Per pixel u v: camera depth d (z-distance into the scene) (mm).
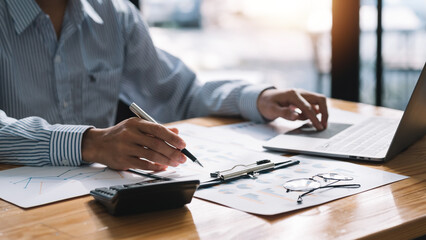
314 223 644
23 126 975
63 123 1446
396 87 1922
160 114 1622
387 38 1867
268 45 6984
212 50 6832
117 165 892
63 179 848
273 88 1325
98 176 865
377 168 883
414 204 705
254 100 1279
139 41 1642
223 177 814
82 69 1475
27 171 904
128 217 680
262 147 1046
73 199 752
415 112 942
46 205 729
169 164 880
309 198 729
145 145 884
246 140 1105
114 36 1578
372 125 1171
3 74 1353
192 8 7070
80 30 1468
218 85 1445
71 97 1463
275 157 948
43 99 1413
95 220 670
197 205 717
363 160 929
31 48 1390
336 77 1893
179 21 7074
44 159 936
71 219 675
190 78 1623
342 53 1861
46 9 1418
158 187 678
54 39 1420
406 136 958
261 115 1273
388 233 624
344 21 1837
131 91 1676
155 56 1650
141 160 882
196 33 7227
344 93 1892
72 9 1435
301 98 1182
